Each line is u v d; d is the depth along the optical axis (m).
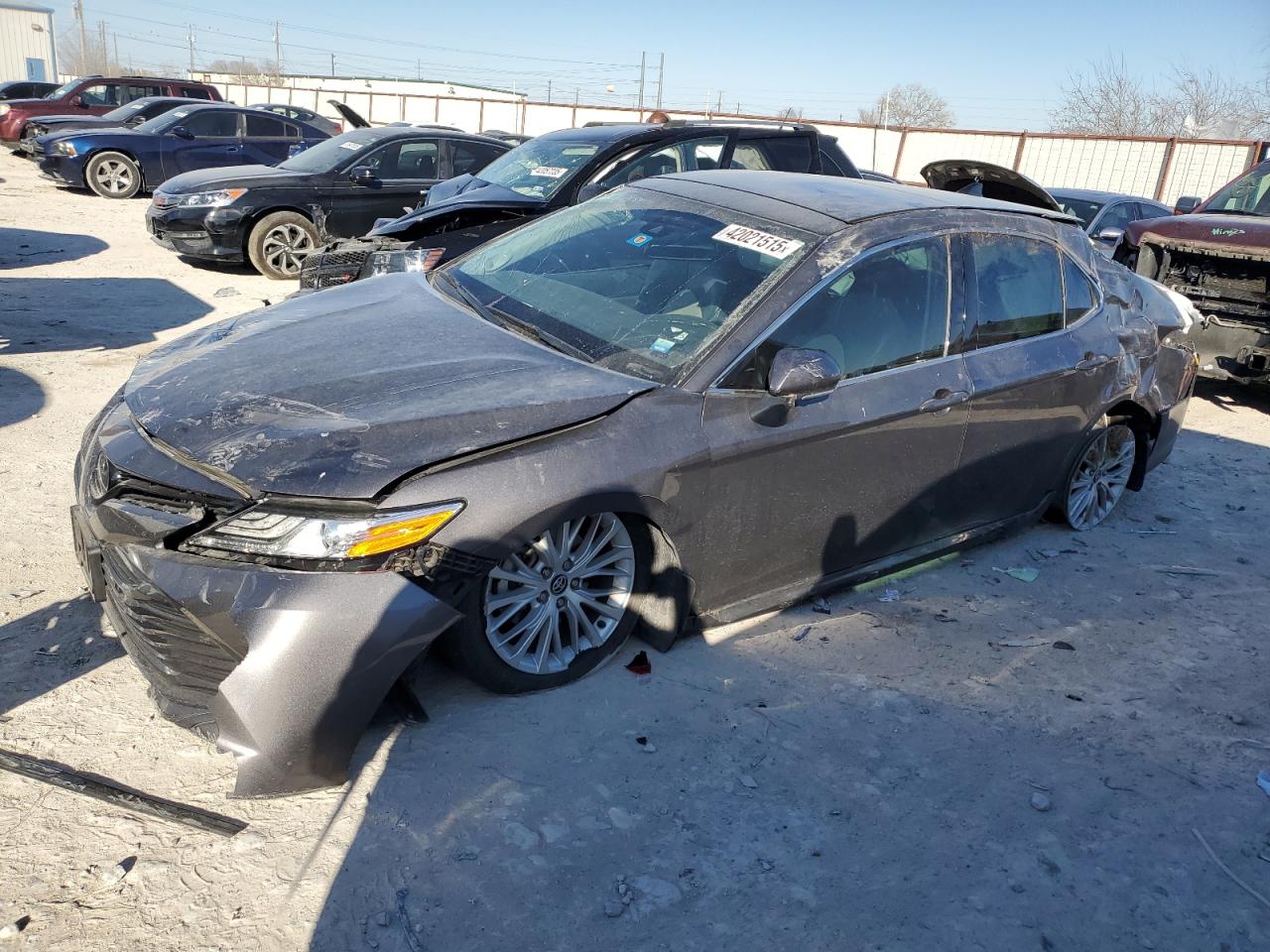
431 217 6.87
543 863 2.57
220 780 2.72
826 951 2.41
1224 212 8.66
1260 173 8.86
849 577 3.99
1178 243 7.89
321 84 72.06
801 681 3.53
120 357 6.89
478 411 2.96
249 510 2.62
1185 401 5.53
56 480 4.61
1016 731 3.39
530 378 3.21
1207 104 41.00
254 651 2.54
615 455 3.06
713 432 3.28
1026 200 6.05
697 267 3.76
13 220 13.07
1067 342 4.55
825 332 3.61
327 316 3.78
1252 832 3.00
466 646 2.98
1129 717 3.55
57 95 21.20
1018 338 4.34
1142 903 2.68
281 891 2.38
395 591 2.64
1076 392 4.60
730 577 3.55
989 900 2.63
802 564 3.77
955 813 2.95
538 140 8.22
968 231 4.18
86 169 15.65
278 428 2.83
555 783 2.86
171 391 3.13
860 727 3.31
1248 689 3.82
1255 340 7.57
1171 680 3.83
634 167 7.50
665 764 3.00
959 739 3.31
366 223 11.05
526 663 3.17
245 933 2.26
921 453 3.96
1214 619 4.38
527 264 4.17
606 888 2.52
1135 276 5.46
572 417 3.04
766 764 3.06
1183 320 5.47
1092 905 2.65
